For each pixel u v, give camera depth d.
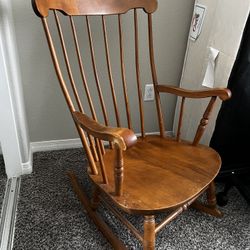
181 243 1.16
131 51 1.48
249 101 1.19
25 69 1.38
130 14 1.38
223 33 1.18
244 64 1.11
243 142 1.33
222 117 1.23
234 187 1.48
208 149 1.10
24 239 1.12
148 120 1.74
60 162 1.57
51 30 1.32
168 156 1.06
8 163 1.38
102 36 1.40
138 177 0.94
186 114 1.58
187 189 0.89
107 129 0.75
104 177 0.90
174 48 1.54
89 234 1.17
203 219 1.28
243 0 1.05
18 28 1.28
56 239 1.13
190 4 1.44
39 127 1.57
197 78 1.42
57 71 0.90
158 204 0.83
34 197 1.33
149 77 1.59
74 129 1.64
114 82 1.54
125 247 1.07
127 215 1.27
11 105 1.23
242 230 1.24
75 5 0.97
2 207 1.26
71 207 1.29
